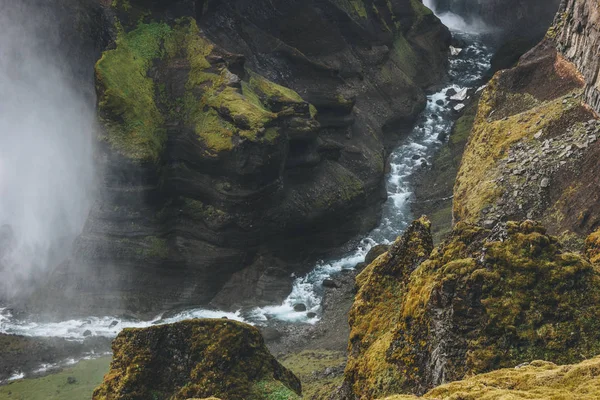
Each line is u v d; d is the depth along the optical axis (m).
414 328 23.78
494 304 21.00
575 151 48.88
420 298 24.03
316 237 70.62
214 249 65.06
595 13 51.94
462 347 20.92
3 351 55.91
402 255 28.81
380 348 25.50
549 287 21.09
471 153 58.59
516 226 22.61
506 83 63.09
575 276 21.16
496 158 54.53
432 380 21.67
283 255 68.12
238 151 62.81
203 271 64.81
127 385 29.38
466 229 24.67
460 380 18.98
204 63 69.62
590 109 51.38
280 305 64.00
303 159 70.06
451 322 21.44
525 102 60.16
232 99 65.69
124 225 65.00
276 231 66.88
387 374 24.00
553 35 64.94
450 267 22.39
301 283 67.00
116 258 64.56
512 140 54.56
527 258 21.58
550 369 17.89
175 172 66.44
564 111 53.53
